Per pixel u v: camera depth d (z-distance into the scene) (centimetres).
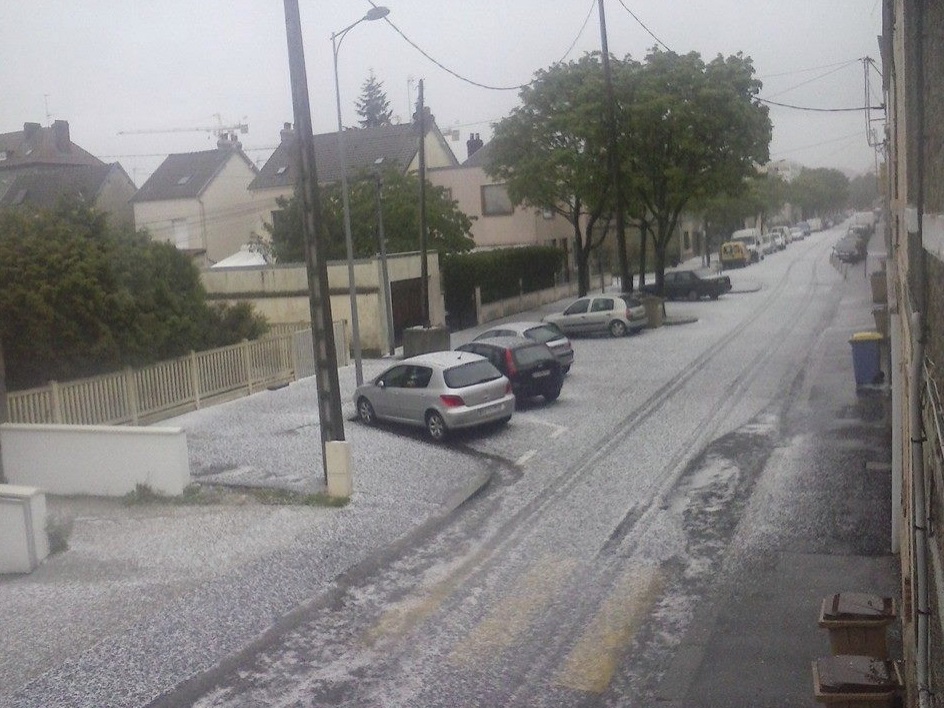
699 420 1877
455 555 1189
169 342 2136
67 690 848
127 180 5569
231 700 823
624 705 791
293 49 1428
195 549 1225
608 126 3475
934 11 486
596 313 3372
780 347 2820
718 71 3628
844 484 1369
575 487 1470
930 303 541
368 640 941
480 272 3997
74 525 1344
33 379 1919
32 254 1866
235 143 5488
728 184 3756
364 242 3794
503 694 820
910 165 669
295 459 1670
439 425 1814
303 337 2644
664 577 1077
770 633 910
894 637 873
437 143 5528
